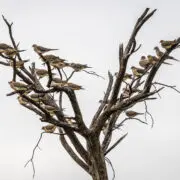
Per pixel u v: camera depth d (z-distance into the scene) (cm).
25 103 1800
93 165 1861
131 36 1753
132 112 1912
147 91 1728
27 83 1833
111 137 1981
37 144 1811
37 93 1723
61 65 1712
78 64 1750
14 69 1664
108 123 1956
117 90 1769
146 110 1878
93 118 1964
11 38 1800
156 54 1786
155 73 1705
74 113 1761
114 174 1955
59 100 1938
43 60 1697
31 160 1817
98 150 1838
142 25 1739
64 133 1909
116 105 1759
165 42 1681
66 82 1708
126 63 1728
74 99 1728
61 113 1850
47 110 1750
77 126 1792
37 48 1702
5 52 1627
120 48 1748
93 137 1809
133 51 1702
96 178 1855
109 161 1961
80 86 1714
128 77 1845
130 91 1792
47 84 1655
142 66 1823
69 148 2006
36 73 1759
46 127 1794
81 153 1903
